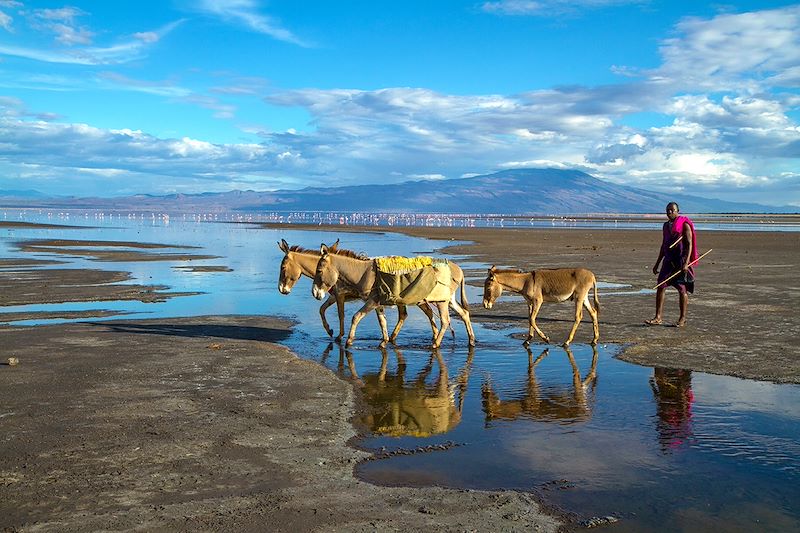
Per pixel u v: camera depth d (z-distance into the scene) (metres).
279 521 5.27
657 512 5.53
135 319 15.66
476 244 48.50
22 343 12.42
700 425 7.84
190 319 15.66
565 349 12.46
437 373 10.57
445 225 109.56
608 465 6.58
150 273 27.34
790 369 10.49
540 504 5.67
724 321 14.93
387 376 10.36
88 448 6.88
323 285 12.83
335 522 5.26
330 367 11.01
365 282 12.59
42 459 6.56
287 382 9.75
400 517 5.37
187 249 43.09
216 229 84.12
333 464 6.54
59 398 8.72
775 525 5.31
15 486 5.91
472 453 6.91
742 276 24.44
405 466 6.53
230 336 13.48
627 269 27.44
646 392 9.34
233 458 6.65
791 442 7.25
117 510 5.43
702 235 61.53
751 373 10.31
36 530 5.07
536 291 12.82
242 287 22.66
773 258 33.28
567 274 12.66
